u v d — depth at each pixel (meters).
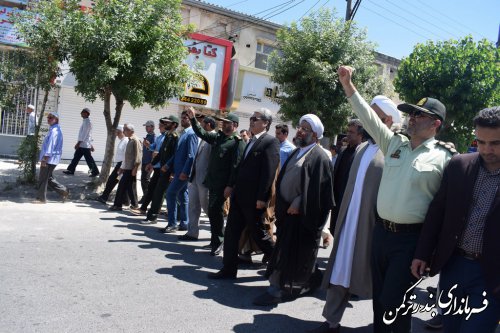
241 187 5.58
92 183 10.89
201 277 5.58
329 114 13.53
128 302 4.48
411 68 10.27
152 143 10.47
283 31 14.20
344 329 4.52
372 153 4.11
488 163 2.97
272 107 19.77
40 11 9.88
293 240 4.74
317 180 4.65
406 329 3.46
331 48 13.48
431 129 3.49
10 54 10.07
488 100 9.60
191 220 7.47
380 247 3.55
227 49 18.11
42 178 9.07
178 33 11.16
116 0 9.83
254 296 5.12
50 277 4.93
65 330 3.73
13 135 15.09
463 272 3.00
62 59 10.01
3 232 6.57
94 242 6.58
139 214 9.08
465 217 2.98
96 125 16.70
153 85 10.61
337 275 4.09
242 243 6.30
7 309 4.02
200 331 4.01
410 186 3.38
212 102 18.12
